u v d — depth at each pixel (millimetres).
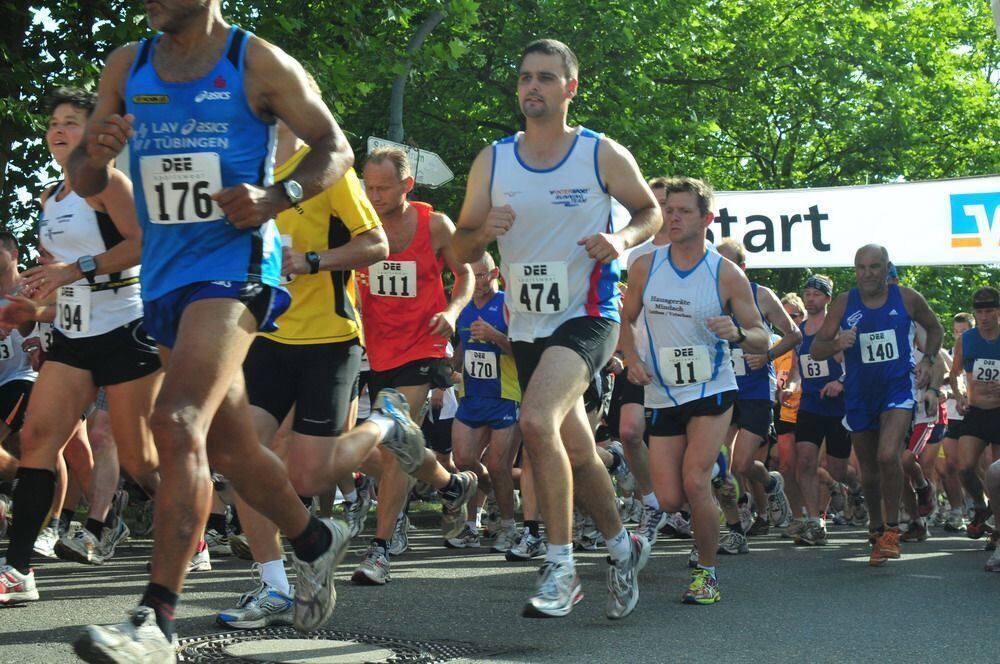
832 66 47031
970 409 19922
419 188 37344
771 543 18719
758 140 51688
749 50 44750
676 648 8492
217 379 6316
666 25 38938
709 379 11203
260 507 7168
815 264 26984
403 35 32750
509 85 37906
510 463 16906
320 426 9875
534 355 9453
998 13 13273
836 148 53375
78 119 10414
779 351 17156
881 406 15672
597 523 9469
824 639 8977
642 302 11734
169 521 5992
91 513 13586
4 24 24438
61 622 9242
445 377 13234
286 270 9344
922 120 53625
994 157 54031
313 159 6656
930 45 50844
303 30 27266
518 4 37500
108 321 10078
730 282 11305
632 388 16234
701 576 11031
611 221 9383
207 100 6578
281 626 9133
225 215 6598
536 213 9281
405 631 9086
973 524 19688
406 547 16422
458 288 13188
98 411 13805
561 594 8672
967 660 8219
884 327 15711
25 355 15367
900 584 12680
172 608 5977
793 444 19547
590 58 36812
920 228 26391
